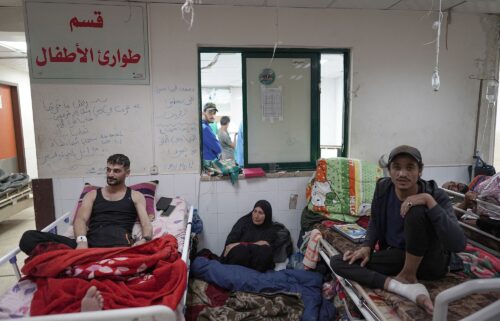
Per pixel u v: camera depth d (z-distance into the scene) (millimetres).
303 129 3100
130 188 2410
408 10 2975
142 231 2178
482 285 1128
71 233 2213
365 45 2967
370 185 2713
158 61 2727
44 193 2693
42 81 2615
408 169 1558
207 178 2885
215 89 7734
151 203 2512
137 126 2756
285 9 2836
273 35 2840
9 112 5398
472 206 2209
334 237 2248
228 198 2949
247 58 2949
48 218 2711
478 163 3141
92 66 2656
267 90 3010
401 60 3027
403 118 3096
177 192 2871
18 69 5465
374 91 3031
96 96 2686
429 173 3188
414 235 1467
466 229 2125
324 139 7031
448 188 2652
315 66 3027
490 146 3238
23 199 4430
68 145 2688
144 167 2803
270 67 2986
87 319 1026
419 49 3037
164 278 1564
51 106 2641
